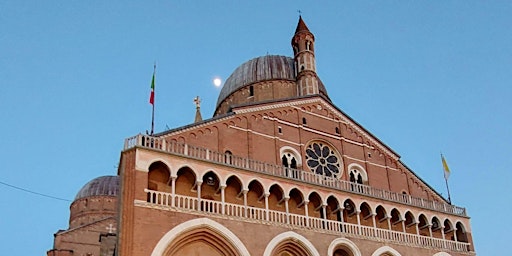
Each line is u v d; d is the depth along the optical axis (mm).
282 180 43781
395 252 47188
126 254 34031
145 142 38375
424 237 50281
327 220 44500
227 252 38531
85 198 73125
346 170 51938
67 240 58625
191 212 37594
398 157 57031
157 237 35344
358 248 44906
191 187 40281
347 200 47219
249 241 39250
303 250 42031
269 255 39562
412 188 56062
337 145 52969
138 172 36594
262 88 62844
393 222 50688
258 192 43219
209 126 44438
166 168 38688
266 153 47000
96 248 59281
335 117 54750
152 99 43344
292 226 42125
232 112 46812
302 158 49250
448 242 52031
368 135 56000
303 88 57031
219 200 41219
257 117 48312
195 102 61844
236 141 45594
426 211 52250
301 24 61375
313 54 59625
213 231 38000
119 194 37656
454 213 54500
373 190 50312
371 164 54312
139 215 35281
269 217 41375
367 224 48438
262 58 66625
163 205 36625
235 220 39375
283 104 50969
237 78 66250
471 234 54594
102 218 67500
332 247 43406
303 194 44406
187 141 42375
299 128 50844
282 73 63531
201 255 38062
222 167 40906
